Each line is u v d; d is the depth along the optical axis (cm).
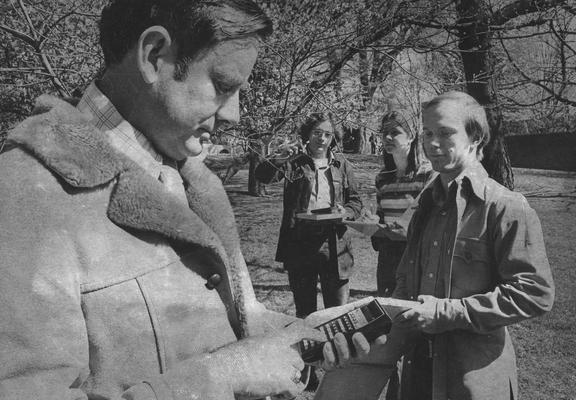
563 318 409
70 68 296
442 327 171
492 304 168
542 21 458
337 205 365
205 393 69
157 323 73
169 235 75
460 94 191
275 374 76
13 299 60
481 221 177
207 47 74
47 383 60
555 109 519
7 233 63
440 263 188
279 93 357
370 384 174
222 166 446
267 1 319
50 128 68
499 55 512
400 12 366
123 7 75
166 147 82
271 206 996
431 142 186
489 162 530
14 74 299
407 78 415
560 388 314
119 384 71
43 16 282
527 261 168
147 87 76
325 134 373
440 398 177
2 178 66
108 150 71
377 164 402
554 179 927
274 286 543
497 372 175
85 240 68
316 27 336
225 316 84
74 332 65
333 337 108
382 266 337
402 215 339
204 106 77
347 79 386
